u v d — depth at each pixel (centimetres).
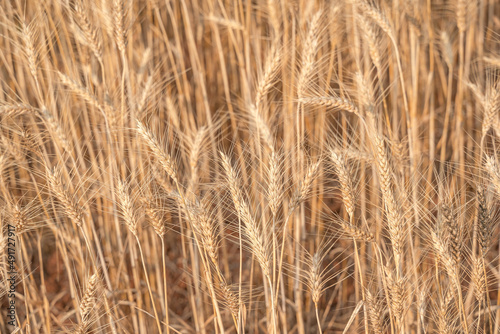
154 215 144
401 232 143
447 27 191
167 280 174
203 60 203
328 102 150
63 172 159
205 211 143
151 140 142
